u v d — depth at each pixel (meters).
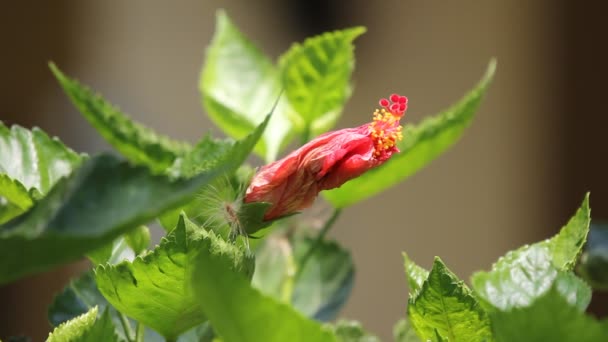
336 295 0.79
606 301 1.48
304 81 0.75
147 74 1.57
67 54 1.52
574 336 0.48
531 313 0.48
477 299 0.57
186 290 0.55
